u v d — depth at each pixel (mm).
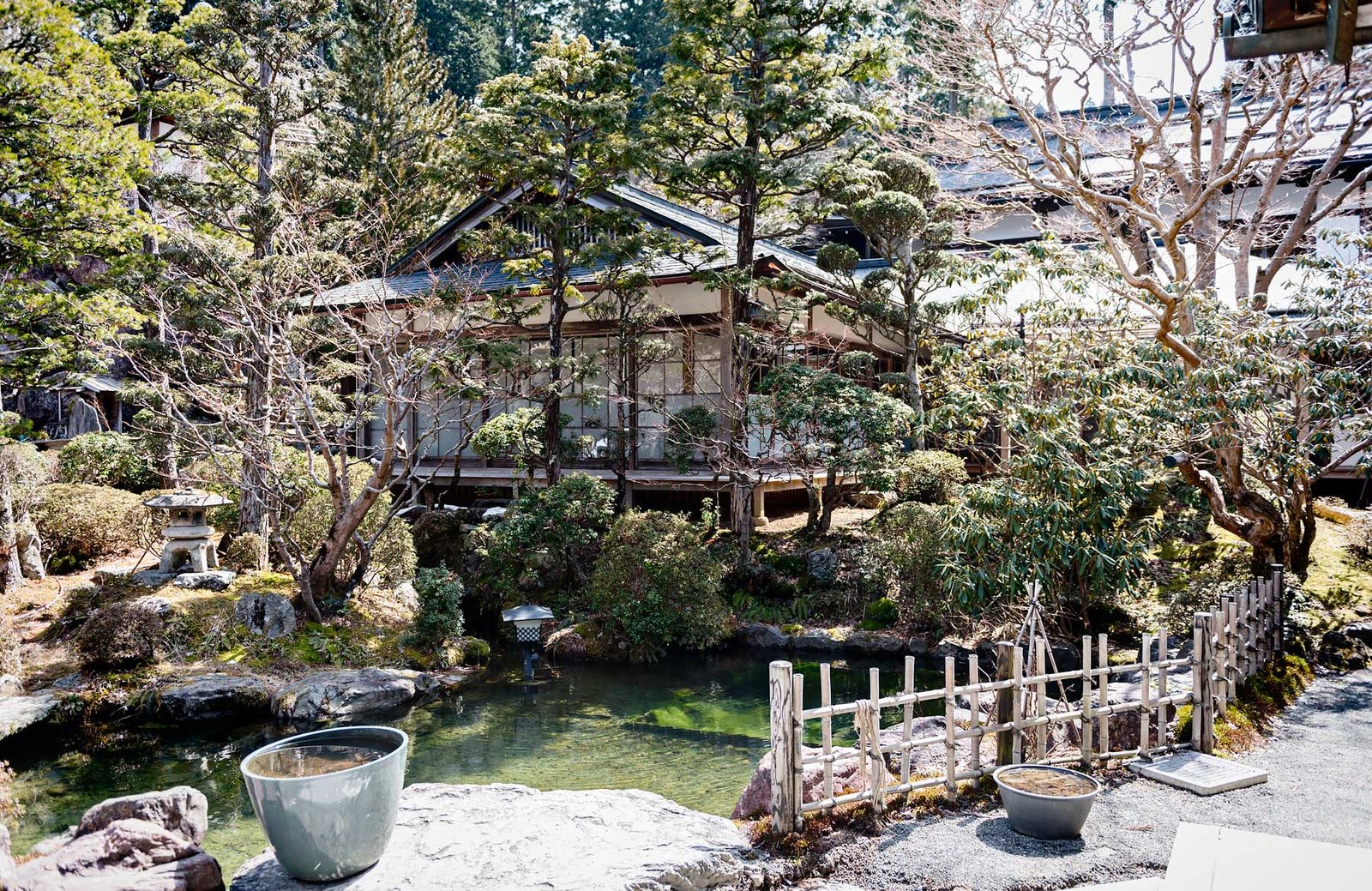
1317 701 6922
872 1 11750
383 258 13156
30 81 8492
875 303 12930
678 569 10516
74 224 9648
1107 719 5582
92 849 3830
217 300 10891
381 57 19656
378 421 16625
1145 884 3932
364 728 4473
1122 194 15359
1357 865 3385
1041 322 8758
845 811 4723
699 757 7359
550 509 11461
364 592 11117
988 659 9508
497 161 12352
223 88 12742
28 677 8664
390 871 4008
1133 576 8359
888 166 13195
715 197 12984
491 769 7117
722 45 12172
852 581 11391
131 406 20125
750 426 11977
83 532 11961
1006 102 12984
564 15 33000
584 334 14656
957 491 11758
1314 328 8578
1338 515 11586
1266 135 12555
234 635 9562
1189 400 8203
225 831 6055
